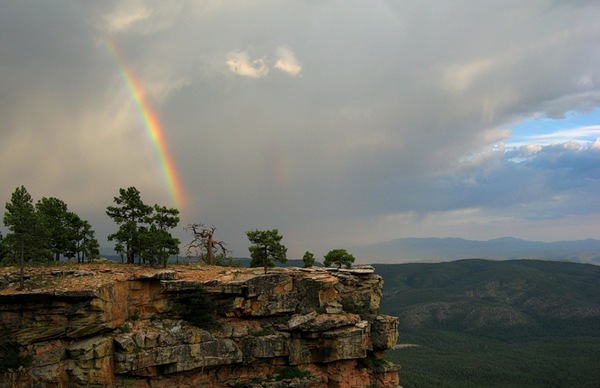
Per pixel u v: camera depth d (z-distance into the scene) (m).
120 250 80.69
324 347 74.75
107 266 75.00
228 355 68.19
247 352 70.25
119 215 83.44
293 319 74.69
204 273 76.75
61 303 59.47
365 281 87.88
